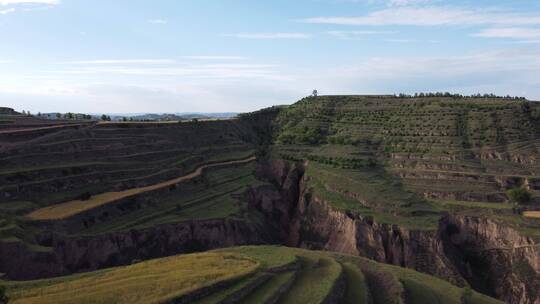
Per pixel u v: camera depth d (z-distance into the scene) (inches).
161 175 6402.6
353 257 4574.3
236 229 5718.5
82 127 6830.7
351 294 3484.3
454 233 5944.9
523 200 6131.9
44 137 6072.8
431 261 5383.9
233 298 3002.0
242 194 6673.2
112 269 3656.5
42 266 4065.0
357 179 7086.6
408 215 5949.8
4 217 4367.6
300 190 7736.2
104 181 5743.1
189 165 7165.4
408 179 7219.5
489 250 5590.6
